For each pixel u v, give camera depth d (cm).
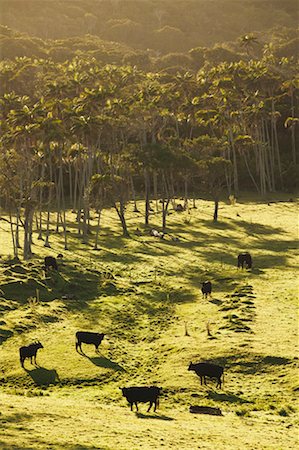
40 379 4659
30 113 9975
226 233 10438
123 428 3381
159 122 15462
